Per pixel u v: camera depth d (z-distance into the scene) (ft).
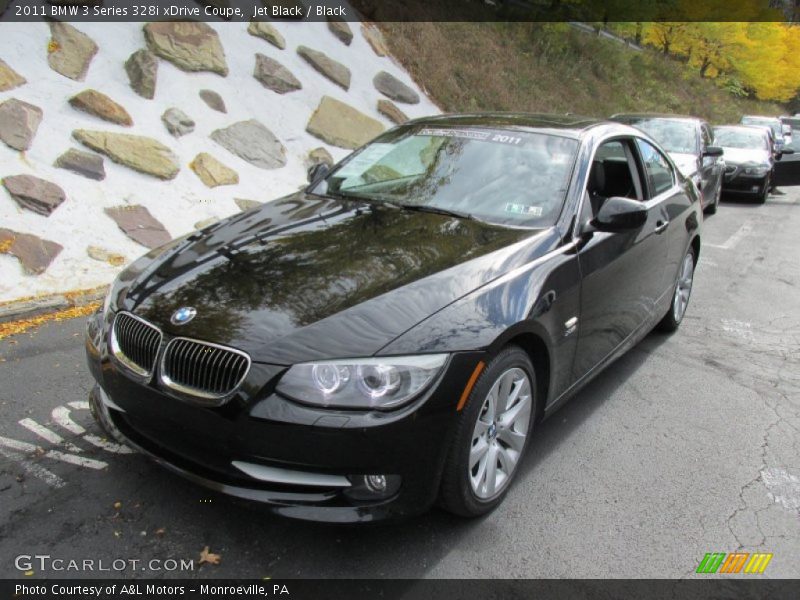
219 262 9.96
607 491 10.85
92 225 20.27
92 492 9.80
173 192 23.41
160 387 8.60
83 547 8.71
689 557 9.41
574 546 9.45
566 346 10.99
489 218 11.64
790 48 112.57
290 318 8.48
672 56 99.50
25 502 9.50
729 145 47.47
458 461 8.73
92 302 17.53
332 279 9.25
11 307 16.07
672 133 34.81
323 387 7.91
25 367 13.71
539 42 58.08
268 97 30.94
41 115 22.72
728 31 92.22
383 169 13.60
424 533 9.46
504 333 9.03
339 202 12.62
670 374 15.84
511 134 13.30
